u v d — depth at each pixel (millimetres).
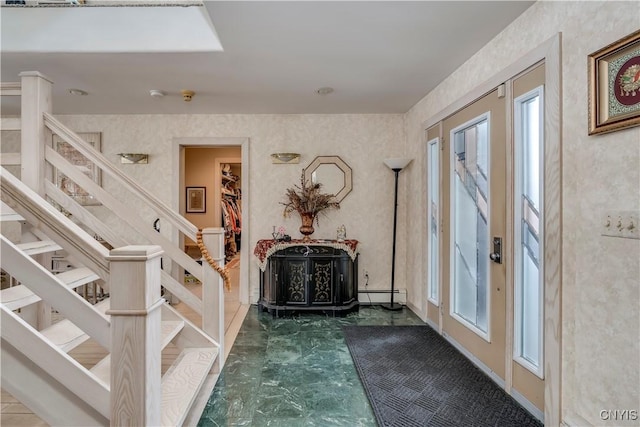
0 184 1324
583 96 1551
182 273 4230
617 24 1391
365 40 2295
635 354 1330
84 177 2350
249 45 2361
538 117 1880
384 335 3096
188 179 6648
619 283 1390
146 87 3186
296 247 3721
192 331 2361
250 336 3090
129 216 2402
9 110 3764
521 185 2020
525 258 2016
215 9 1917
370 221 4191
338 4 1874
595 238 1497
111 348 1184
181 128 4125
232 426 1805
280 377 2326
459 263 2832
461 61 2637
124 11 2461
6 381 1244
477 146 2529
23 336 1218
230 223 7309
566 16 1643
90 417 1255
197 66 2730
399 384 2215
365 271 4195
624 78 1350
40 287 1275
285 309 3670
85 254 1304
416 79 3016
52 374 1222
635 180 1324
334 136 4172
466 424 1808
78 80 3014
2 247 1265
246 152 4133
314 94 3422
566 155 1650
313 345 2883
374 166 4195
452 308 2896
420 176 3631
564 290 1669
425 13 1959
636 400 1326
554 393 1696
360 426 1809
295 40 2289
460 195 2805
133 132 4113
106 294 3785
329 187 4172
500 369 2203
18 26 2453
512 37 2068
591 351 1521
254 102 3670
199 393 2107
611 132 1414
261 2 1849
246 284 4145
